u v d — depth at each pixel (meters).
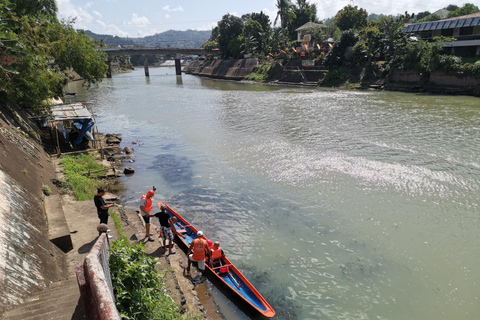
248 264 11.44
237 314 9.30
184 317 8.25
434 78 51.06
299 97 49.34
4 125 16.20
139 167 21.36
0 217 7.68
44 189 13.12
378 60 63.03
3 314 5.16
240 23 103.62
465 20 51.66
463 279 10.49
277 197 16.30
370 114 33.53
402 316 9.20
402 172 18.19
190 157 23.00
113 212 13.10
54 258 8.52
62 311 4.85
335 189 16.78
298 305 9.63
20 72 20.70
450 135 24.56
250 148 24.08
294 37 89.88
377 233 13.02
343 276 10.81
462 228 13.05
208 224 14.00
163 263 10.48
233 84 77.88
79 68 31.92
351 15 84.31
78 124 25.30
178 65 120.12
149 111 41.59
